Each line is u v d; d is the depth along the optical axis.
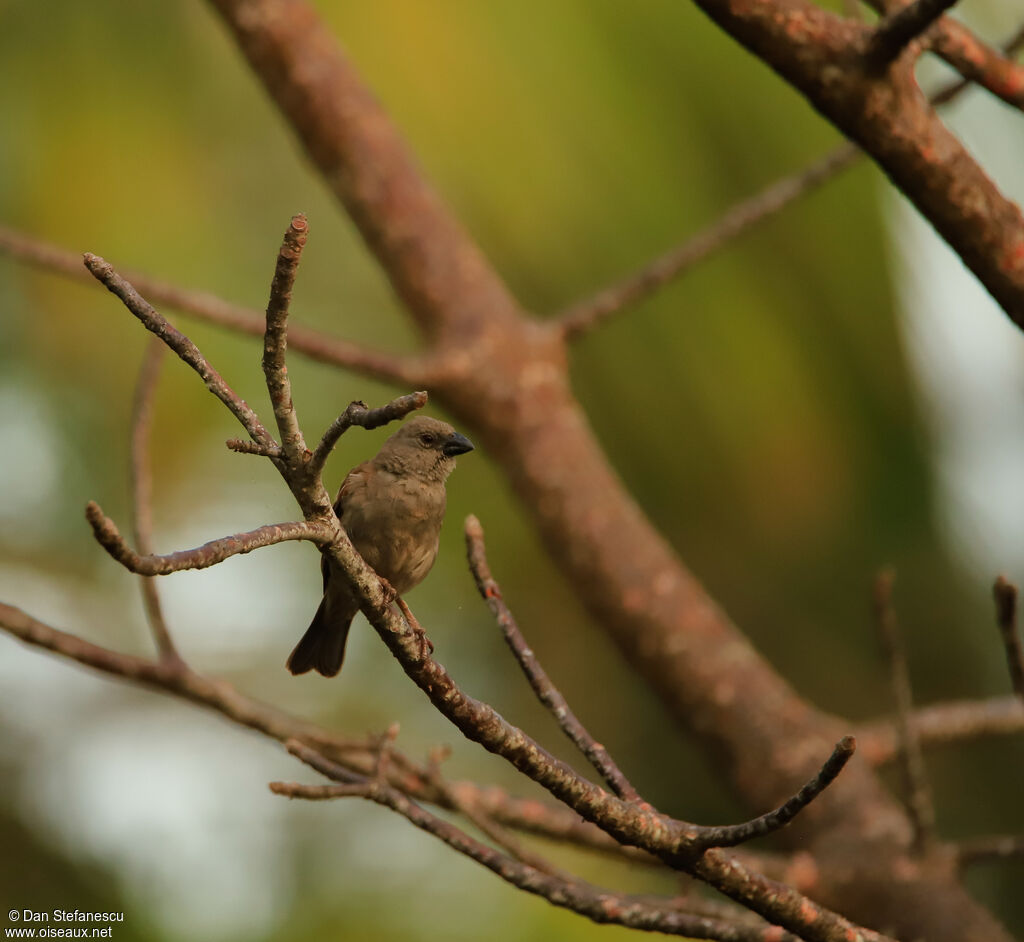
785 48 5.64
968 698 10.59
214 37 9.70
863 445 8.86
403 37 8.70
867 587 9.81
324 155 9.25
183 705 11.99
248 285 10.50
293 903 8.06
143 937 8.05
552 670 12.36
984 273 5.88
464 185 8.94
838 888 7.25
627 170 8.58
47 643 6.92
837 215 8.53
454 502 11.59
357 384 11.37
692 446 8.98
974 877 11.43
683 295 8.65
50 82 9.34
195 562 4.03
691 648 8.19
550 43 8.48
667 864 4.98
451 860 8.10
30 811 9.55
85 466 11.38
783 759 7.84
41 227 9.54
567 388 8.95
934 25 6.00
